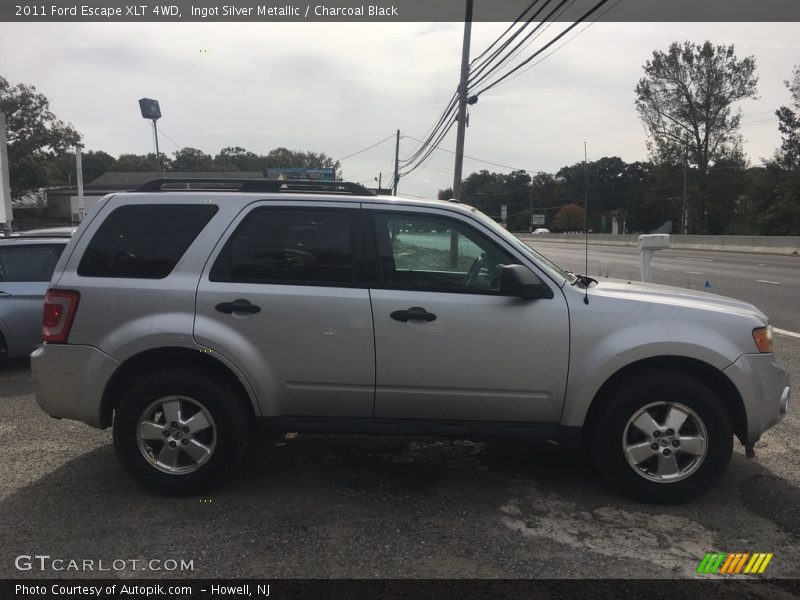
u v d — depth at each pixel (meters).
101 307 3.77
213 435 3.77
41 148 54.06
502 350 3.72
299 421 3.88
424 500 3.82
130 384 3.91
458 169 17.44
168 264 3.84
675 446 3.69
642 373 3.73
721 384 3.78
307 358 3.77
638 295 3.87
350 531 3.41
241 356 3.72
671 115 56.00
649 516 3.61
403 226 3.93
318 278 3.82
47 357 3.82
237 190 4.15
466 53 16.77
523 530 3.44
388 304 3.73
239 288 3.77
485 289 3.79
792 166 53.03
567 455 4.64
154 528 3.42
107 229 3.90
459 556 3.16
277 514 3.61
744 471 4.27
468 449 4.75
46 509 3.64
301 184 4.16
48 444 4.76
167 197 3.93
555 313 3.70
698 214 58.22
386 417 3.88
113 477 4.12
